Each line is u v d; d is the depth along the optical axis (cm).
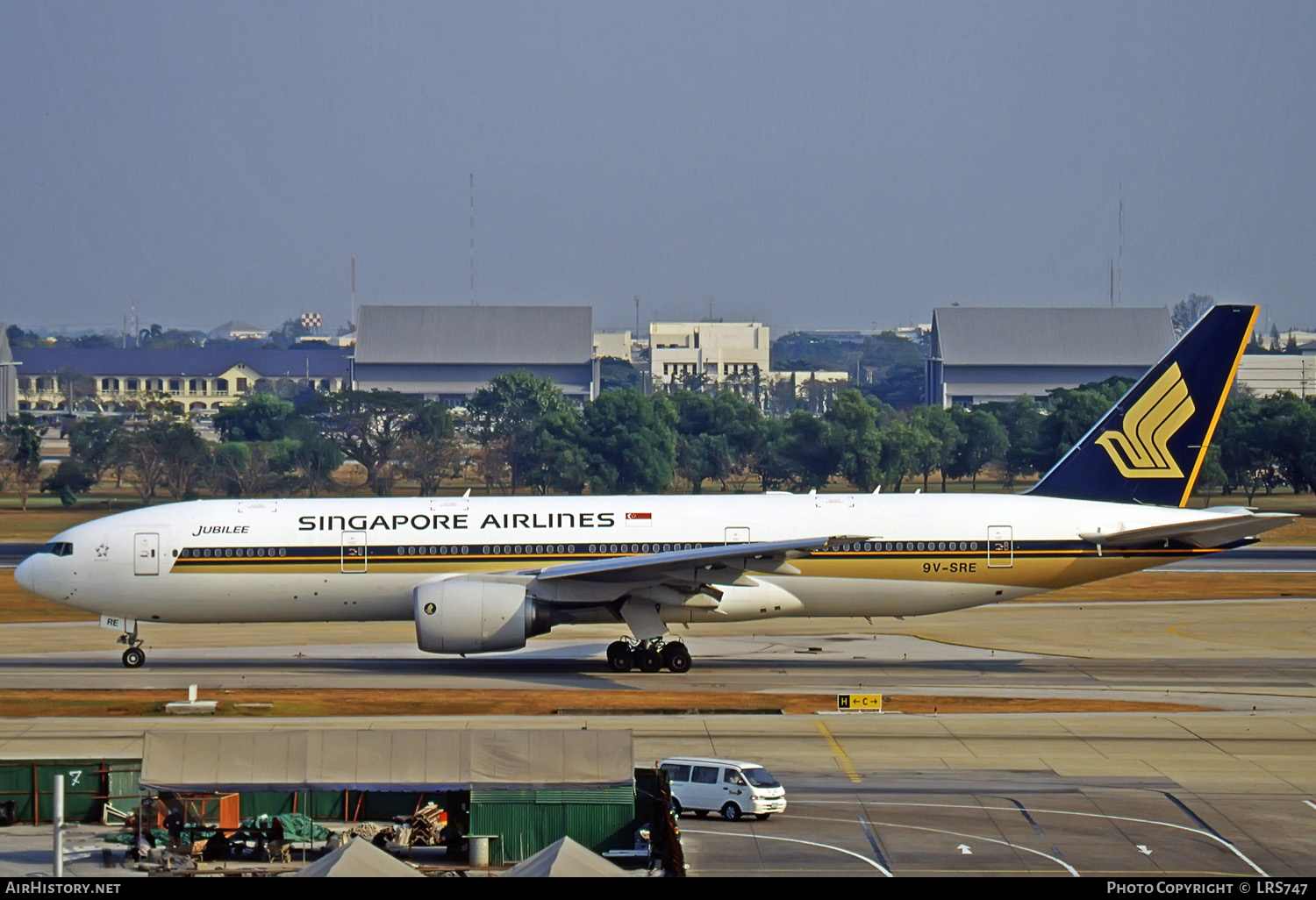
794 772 16388
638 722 18812
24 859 13325
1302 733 18425
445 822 14238
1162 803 15138
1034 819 14525
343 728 18150
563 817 13688
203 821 14062
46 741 17312
